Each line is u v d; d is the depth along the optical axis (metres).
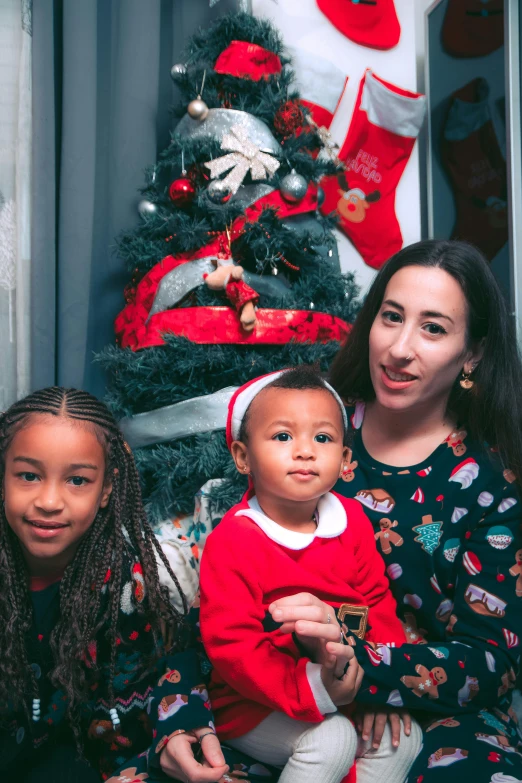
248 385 1.09
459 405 1.25
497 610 1.07
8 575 1.08
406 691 0.99
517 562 1.10
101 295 1.88
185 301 1.66
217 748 0.93
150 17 1.88
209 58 1.79
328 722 0.92
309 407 1.00
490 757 0.94
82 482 1.05
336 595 0.99
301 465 0.97
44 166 1.81
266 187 1.69
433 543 1.12
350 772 0.94
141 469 1.57
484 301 1.18
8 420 1.06
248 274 1.67
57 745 1.17
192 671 1.04
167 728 0.96
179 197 1.66
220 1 1.96
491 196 1.83
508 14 1.74
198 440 1.56
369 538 1.09
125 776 0.98
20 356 1.82
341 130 2.19
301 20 2.14
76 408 1.08
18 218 1.81
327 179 2.14
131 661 1.14
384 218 2.18
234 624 0.92
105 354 1.67
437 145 2.14
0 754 1.10
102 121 1.89
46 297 1.81
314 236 1.75
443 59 2.10
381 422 1.25
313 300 1.76
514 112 1.73
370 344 1.19
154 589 1.14
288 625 0.89
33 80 1.81
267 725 0.94
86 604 1.09
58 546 1.03
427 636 1.16
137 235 1.74
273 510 1.03
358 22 2.17
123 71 1.86
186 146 1.65
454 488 1.15
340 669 0.92
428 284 1.13
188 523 1.55
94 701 1.14
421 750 0.99
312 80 2.03
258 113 1.71
